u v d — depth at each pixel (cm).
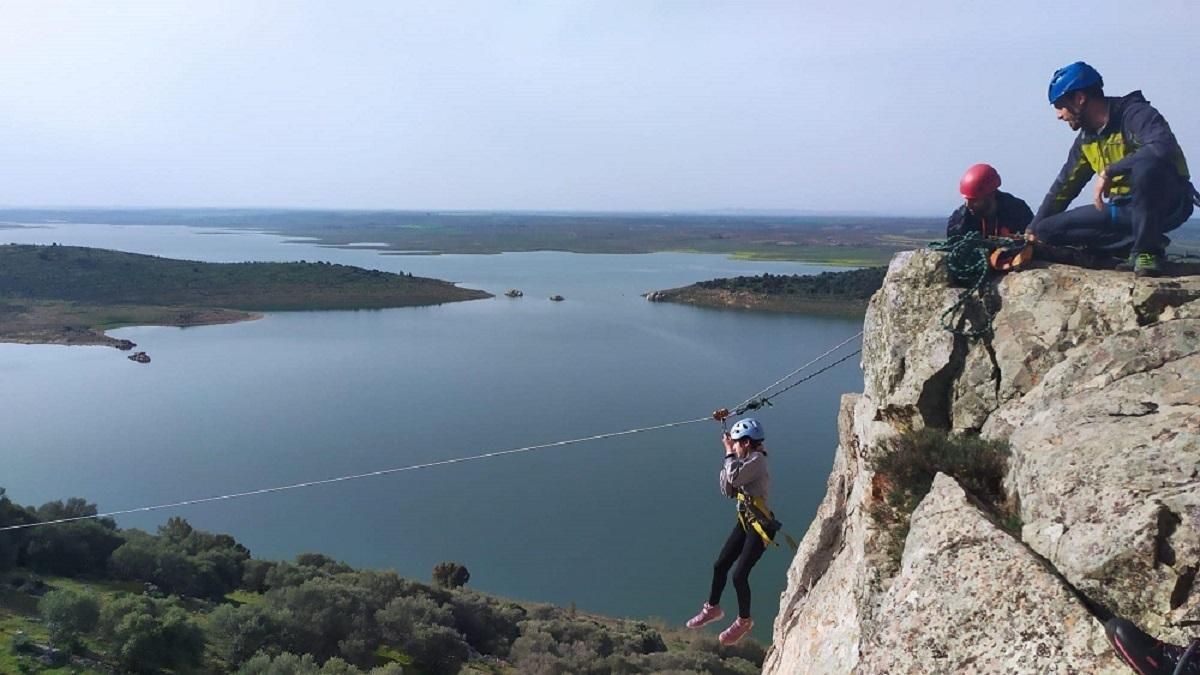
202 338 11300
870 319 736
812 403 6612
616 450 5559
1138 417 484
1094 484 454
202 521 4575
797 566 817
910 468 579
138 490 4991
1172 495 421
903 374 669
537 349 9756
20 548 3775
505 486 4912
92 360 9550
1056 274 632
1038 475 490
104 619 3114
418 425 6316
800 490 4419
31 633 3109
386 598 3566
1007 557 446
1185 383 495
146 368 9025
